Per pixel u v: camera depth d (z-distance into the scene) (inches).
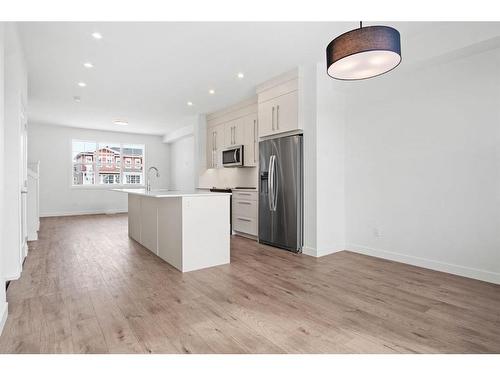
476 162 111.0
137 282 109.3
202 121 257.6
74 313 83.0
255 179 212.8
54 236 198.1
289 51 133.0
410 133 132.2
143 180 366.6
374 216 147.8
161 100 211.5
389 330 74.3
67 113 250.8
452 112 117.7
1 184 73.9
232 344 67.9
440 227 122.1
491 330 74.0
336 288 103.7
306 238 153.5
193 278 114.3
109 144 343.9
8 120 110.2
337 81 149.9
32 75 160.2
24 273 119.0
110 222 265.9
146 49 129.1
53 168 308.0
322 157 149.2
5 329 73.6
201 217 127.3
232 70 155.5
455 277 114.6
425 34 115.4
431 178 124.8
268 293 99.1
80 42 121.8
